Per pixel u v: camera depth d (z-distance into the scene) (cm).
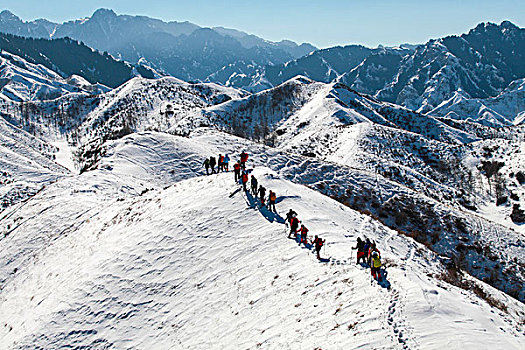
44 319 2309
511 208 7562
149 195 3591
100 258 2702
